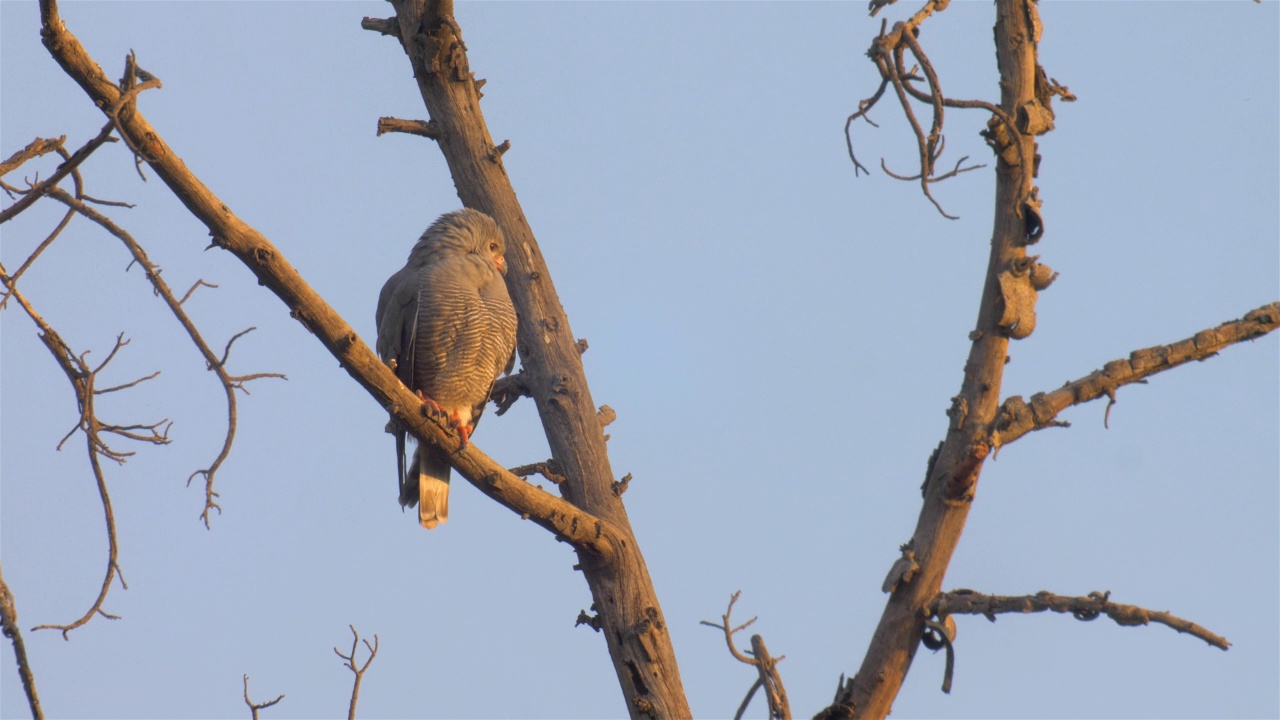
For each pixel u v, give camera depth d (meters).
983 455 10.76
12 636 7.37
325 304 9.37
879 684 10.84
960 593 10.71
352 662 9.41
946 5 10.30
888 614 11.05
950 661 10.74
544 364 13.54
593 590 12.33
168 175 8.48
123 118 8.15
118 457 8.09
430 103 14.33
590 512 12.72
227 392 8.02
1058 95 11.66
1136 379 10.98
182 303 7.95
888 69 9.88
